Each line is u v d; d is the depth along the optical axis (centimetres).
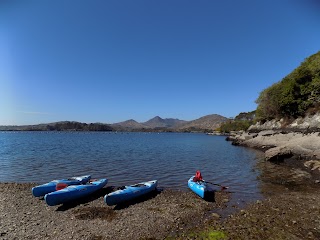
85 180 1889
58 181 1736
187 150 5319
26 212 1295
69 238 987
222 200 1514
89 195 1634
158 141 9769
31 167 2811
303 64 6225
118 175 2372
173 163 3216
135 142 8875
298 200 1491
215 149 5550
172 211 1312
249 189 1806
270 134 5316
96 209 1346
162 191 1745
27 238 984
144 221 1168
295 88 5572
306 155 2833
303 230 1030
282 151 3125
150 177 2286
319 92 4981
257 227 1060
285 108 5828
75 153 4434
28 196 1598
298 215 1212
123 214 1267
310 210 1291
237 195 1642
